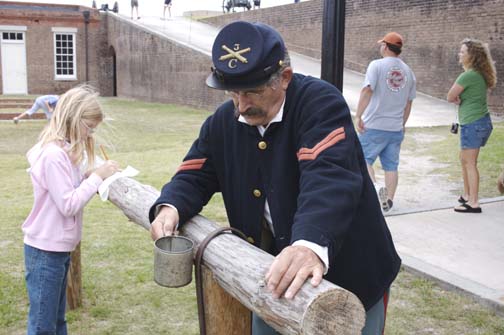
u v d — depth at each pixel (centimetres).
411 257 445
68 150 276
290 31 2734
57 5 3225
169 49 2567
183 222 208
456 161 935
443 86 1816
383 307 205
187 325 368
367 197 189
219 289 197
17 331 360
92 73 3291
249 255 174
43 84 3159
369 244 190
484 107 575
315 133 175
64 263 285
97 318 375
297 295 142
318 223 153
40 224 276
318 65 2339
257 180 194
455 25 1741
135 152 1088
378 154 585
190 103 2409
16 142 1307
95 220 605
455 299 385
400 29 1980
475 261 443
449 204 629
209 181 215
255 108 180
